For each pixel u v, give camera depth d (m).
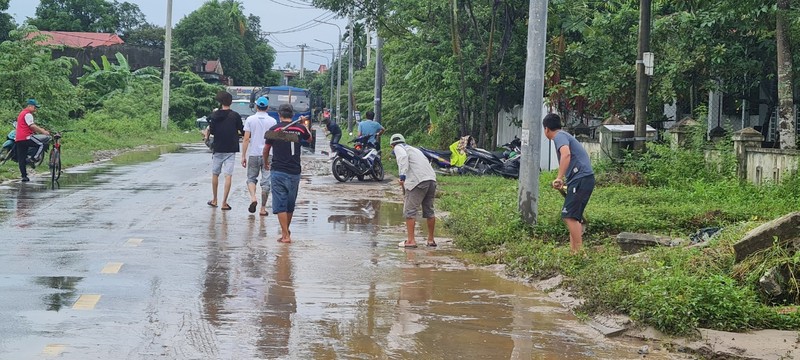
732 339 6.49
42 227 11.66
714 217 12.12
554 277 8.84
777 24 16.20
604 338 6.75
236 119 14.33
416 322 7.07
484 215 12.70
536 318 7.34
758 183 15.79
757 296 7.61
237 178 20.61
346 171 21.16
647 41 17.91
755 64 20.53
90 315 6.88
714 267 8.22
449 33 26.09
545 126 9.93
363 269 9.37
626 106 22.41
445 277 9.12
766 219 11.88
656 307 6.82
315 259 9.87
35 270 8.64
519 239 10.84
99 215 13.11
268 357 5.90
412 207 11.03
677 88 21.00
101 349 5.94
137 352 5.90
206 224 12.47
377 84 35.28
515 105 28.73
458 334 6.73
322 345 6.26
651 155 18.00
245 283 8.38
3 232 11.12
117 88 52.69
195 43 79.06
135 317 6.88
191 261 9.45
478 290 8.46
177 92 57.06
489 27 26.05
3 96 32.06
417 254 10.55
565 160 9.61
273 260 9.70
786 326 6.90
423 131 38.72
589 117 24.72
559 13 24.00
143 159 27.97
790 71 16.12
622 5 23.39
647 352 6.37
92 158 27.41
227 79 75.69
